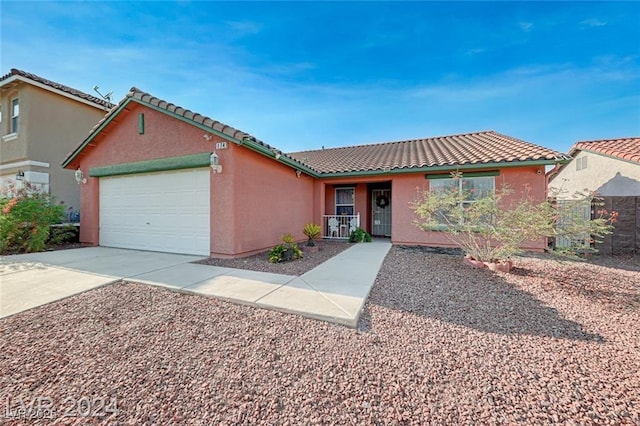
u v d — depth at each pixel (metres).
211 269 6.82
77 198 14.56
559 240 9.57
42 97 13.24
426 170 10.80
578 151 15.84
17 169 13.24
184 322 3.95
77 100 14.34
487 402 2.40
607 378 2.74
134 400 2.46
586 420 2.21
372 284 5.59
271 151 9.10
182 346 3.33
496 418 2.23
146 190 9.75
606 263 8.05
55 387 2.62
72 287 5.34
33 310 4.32
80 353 3.19
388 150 16.17
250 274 6.34
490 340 3.47
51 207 10.50
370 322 3.96
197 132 8.64
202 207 8.72
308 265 7.39
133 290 5.25
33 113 12.91
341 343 3.38
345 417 2.25
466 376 2.76
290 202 11.62
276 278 6.00
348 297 4.75
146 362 3.02
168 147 9.09
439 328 3.80
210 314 4.21
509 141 12.37
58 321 3.97
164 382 2.69
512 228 6.80
